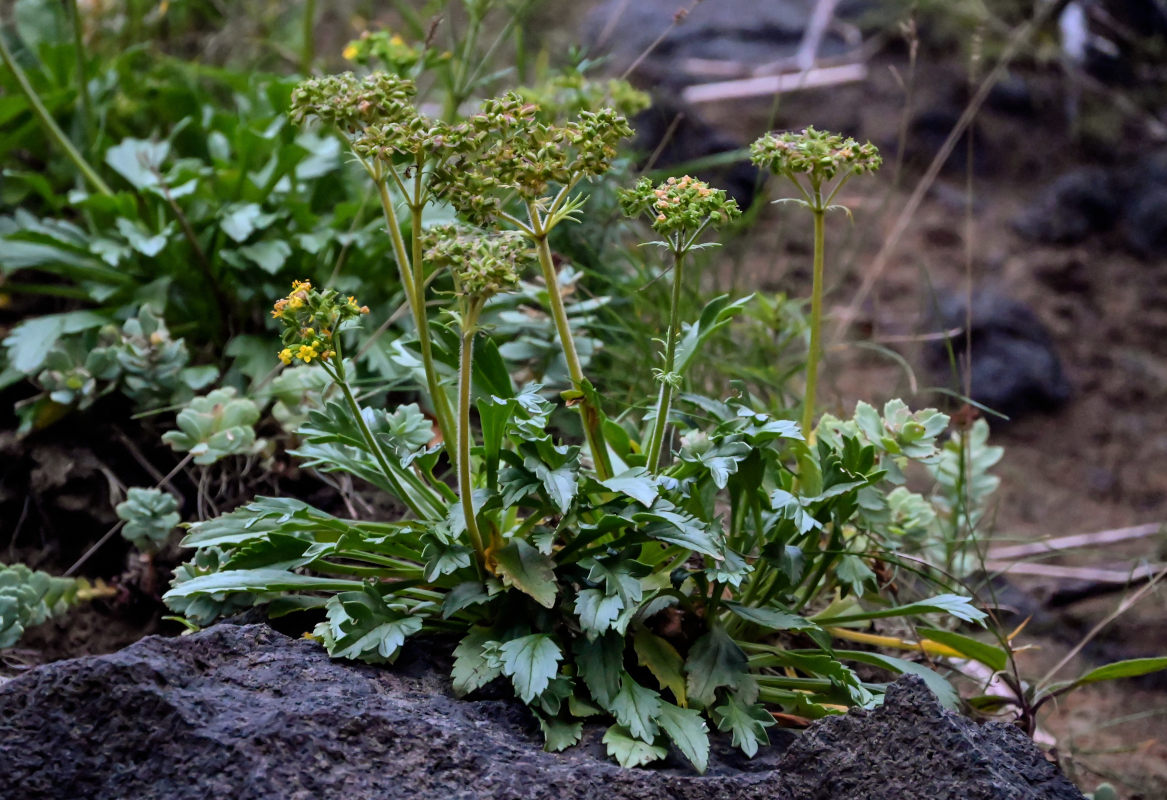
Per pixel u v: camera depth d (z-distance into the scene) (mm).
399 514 2395
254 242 2717
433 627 1730
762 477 1763
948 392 2615
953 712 1560
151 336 2471
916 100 5230
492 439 1658
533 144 1644
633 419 2576
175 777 1352
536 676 1522
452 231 1586
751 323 3100
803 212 4793
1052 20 5422
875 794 1433
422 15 4641
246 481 2410
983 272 4699
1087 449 4176
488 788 1400
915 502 2311
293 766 1367
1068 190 5000
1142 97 5441
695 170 4520
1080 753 2531
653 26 5434
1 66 3037
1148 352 4574
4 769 1348
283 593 1829
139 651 1507
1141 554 3549
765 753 1655
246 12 4340
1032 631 3152
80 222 3072
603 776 1444
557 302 1743
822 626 1892
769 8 5688
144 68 3789
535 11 4930
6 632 1954
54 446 2463
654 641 1692
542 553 1646
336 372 1756
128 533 2164
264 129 2912
